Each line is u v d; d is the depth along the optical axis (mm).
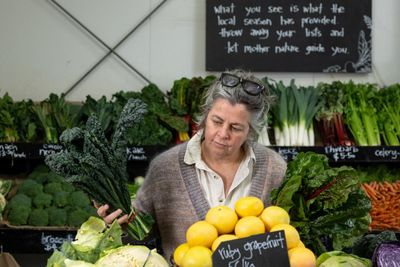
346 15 3719
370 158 3164
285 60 3701
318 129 3576
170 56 3762
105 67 3736
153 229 2000
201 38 3764
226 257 1339
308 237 1648
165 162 1924
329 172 1635
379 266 1529
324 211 1675
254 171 1922
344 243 1648
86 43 3725
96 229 1598
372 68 3820
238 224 1427
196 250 1366
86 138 1650
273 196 1697
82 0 3717
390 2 3812
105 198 1701
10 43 3699
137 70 3744
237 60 3684
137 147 3127
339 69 3721
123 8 3736
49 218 3156
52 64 3713
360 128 3492
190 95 3463
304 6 3699
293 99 3502
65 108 3410
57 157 1642
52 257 1457
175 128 3328
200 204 1853
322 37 3713
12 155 3086
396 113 3553
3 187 3107
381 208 3303
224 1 3676
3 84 3699
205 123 1829
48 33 3709
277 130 3480
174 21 3754
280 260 1358
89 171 1654
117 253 1374
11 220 3123
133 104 1711
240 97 1684
